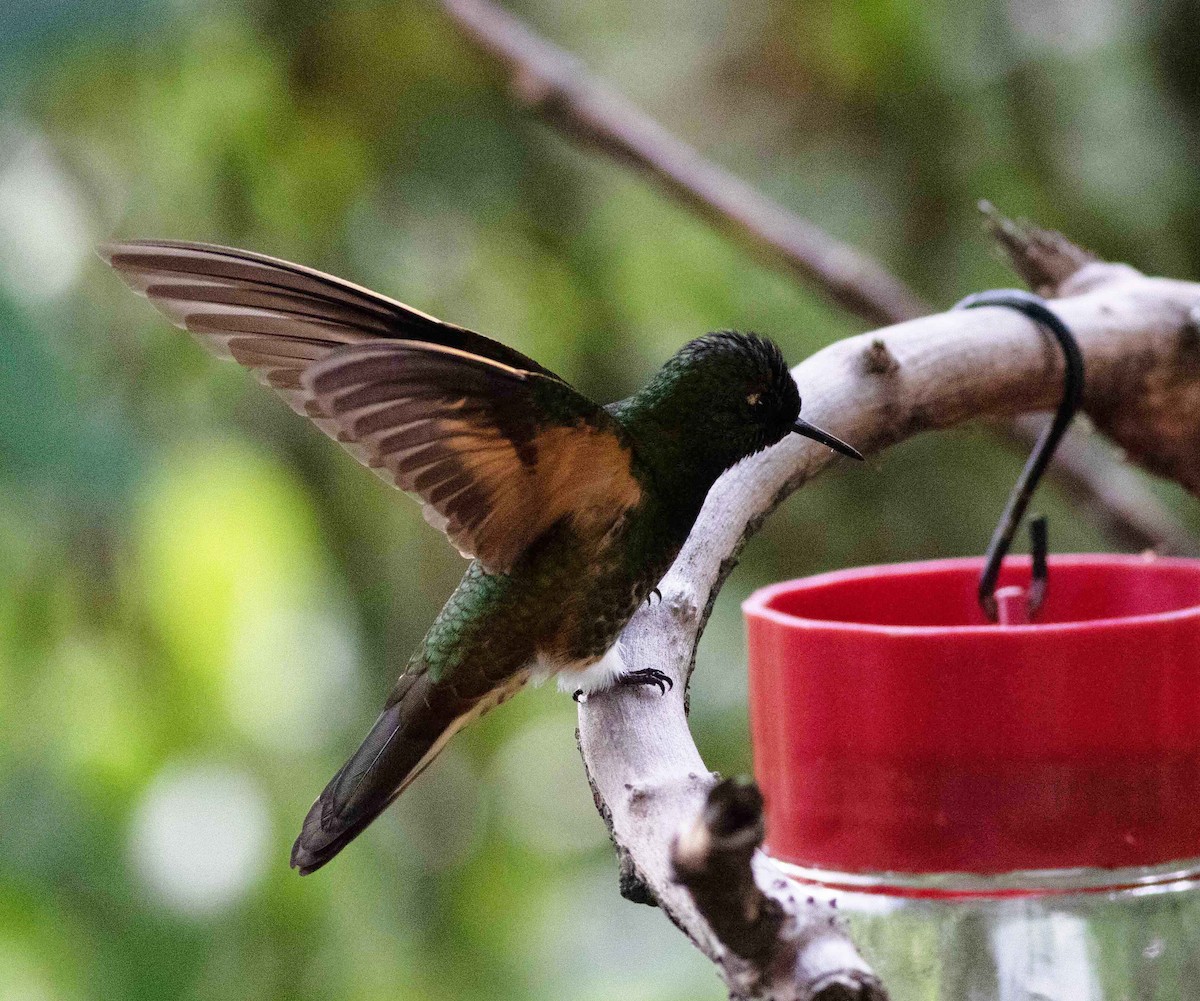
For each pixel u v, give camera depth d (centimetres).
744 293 779
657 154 589
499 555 374
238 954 705
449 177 743
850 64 763
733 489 373
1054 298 446
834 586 348
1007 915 286
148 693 739
